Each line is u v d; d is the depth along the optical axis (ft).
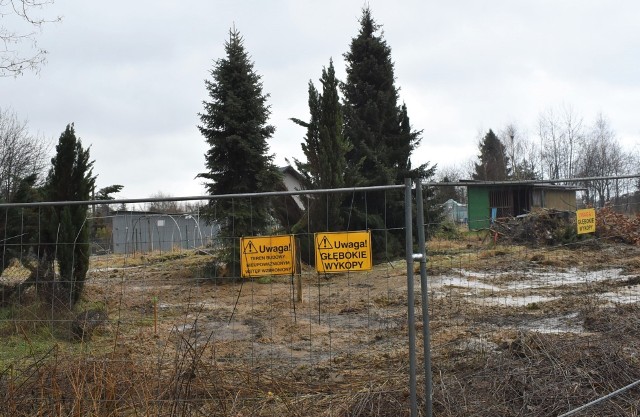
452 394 15.98
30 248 30.37
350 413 15.20
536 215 31.07
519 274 31.55
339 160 64.85
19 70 35.37
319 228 52.21
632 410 15.28
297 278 39.17
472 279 31.73
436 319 30.50
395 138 83.82
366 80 85.56
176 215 24.90
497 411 14.98
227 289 39.60
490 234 21.42
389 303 38.78
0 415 13.85
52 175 34.01
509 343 21.99
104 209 30.63
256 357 23.80
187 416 13.93
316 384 18.42
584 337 21.85
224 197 14.33
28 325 20.83
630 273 39.09
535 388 16.25
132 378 14.24
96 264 28.02
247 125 61.00
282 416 14.98
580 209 22.41
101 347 19.86
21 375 15.85
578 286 33.01
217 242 30.63
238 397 15.31
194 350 15.31
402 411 15.03
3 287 23.73
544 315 29.48
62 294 23.07
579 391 16.22
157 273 33.78
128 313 27.63
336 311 36.99
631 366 17.99
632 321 24.93
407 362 21.52
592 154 177.58
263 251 14.34
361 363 22.62
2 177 101.60
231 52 61.67
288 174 100.01
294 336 29.19
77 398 12.93
